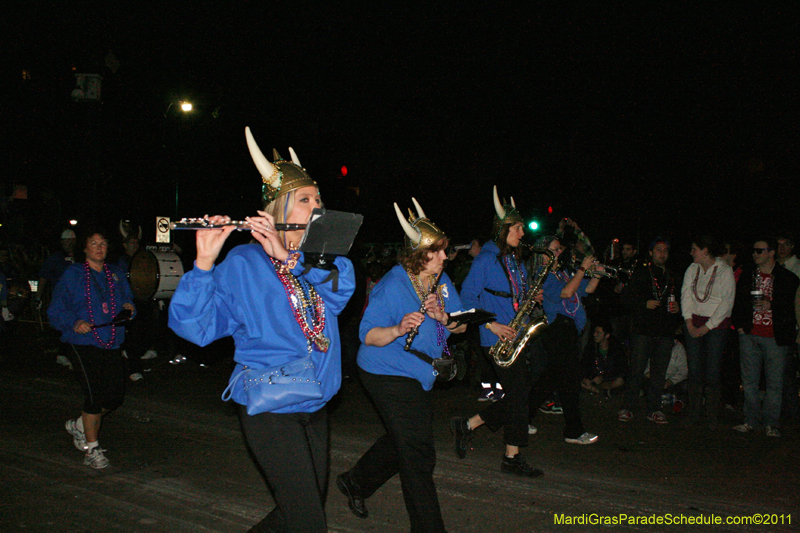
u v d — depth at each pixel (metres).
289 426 2.69
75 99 11.55
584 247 6.21
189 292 2.50
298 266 2.65
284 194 2.82
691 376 6.93
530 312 5.14
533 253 5.85
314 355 2.78
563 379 6.08
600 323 8.40
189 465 5.41
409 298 3.80
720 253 7.18
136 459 5.57
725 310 6.70
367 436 6.36
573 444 6.15
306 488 2.64
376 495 4.81
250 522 4.25
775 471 5.36
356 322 9.04
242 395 2.70
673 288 7.09
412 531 3.52
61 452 5.76
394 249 13.40
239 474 5.18
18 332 14.18
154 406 7.62
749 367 6.63
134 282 9.36
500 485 4.97
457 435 5.38
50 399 7.93
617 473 5.28
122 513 4.39
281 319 2.69
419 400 3.62
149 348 11.33
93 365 5.27
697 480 5.12
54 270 10.50
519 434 5.07
